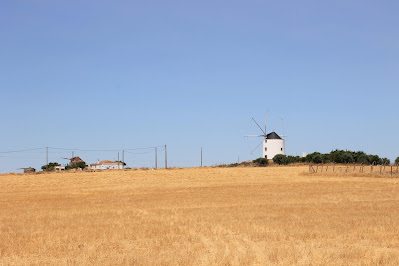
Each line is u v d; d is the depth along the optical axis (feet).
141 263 60.03
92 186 234.17
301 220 97.60
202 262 60.54
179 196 167.22
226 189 196.65
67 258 64.85
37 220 106.93
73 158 518.37
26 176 285.23
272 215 107.34
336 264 59.06
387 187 192.95
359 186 198.80
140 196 171.63
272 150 462.19
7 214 120.06
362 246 70.79
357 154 392.88
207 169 322.75
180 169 328.90
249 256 63.00
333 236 79.10
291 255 63.46
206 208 125.80
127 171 313.32
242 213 111.86
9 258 66.03
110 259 63.57
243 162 426.10
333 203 133.80
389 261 60.85
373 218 99.25
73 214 117.70
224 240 76.74
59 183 252.01
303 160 407.03
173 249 70.03
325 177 252.21
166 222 99.35
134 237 81.41
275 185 212.84
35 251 70.69
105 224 97.86
